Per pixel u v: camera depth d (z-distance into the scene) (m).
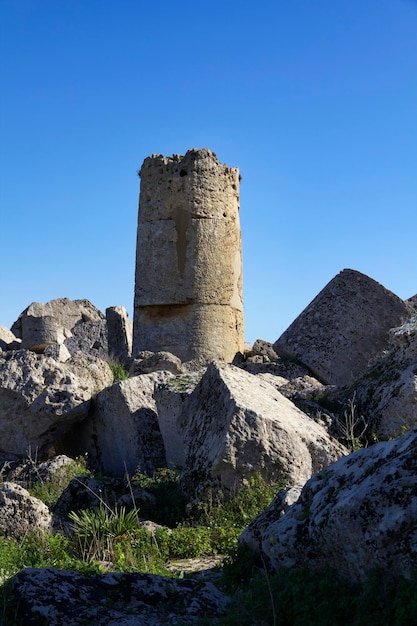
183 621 6.14
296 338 18.83
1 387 14.64
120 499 10.36
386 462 6.46
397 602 5.76
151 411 13.82
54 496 12.02
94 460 14.50
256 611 6.21
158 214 21.02
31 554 8.68
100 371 15.74
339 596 6.20
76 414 14.43
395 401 12.06
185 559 8.57
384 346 18.67
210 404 10.84
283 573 6.59
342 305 18.88
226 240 21.11
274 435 10.09
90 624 6.02
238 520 9.39
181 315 20.77
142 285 21.09
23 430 14.62
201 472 10.22
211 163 21.06
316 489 6.95
